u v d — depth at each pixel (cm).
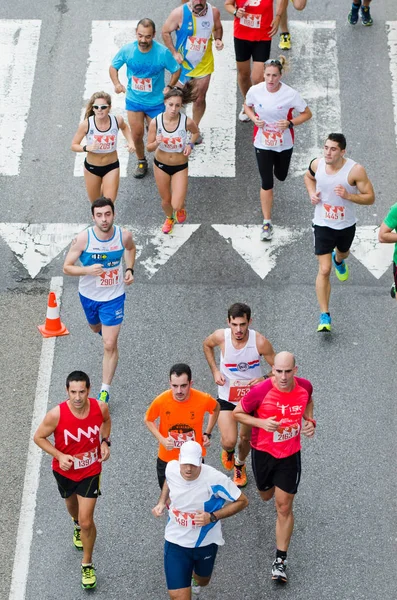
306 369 3925
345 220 3891
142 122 4634
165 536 2939
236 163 4850
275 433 3081
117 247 3653
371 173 4747
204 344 3381
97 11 5556
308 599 3192
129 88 4591
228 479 2895
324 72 5219
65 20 5506
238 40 4825
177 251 4441
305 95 5109
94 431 3041
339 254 4103
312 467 3578
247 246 4456
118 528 3400
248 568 3278
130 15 5528
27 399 3822
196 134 4316
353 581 3241
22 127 5003
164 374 3922
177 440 3144
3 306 4206
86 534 3116
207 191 4719
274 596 3203
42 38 5412
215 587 3225
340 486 3516
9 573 3275
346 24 5469
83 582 3206
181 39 4709
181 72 4756
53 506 3456
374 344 4025
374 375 3900
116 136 4241
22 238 4509
